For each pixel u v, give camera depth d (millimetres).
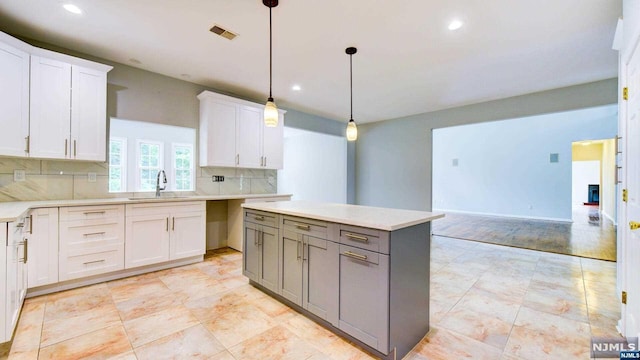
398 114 5430
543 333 1914
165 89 3516
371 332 1642
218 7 2113
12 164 2594
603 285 2771
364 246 1682
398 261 1626
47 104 2512
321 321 2031
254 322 2049
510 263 3525
